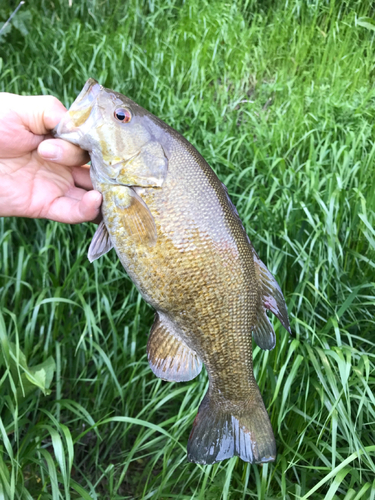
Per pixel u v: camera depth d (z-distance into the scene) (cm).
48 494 41
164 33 95
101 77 73
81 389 52
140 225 30
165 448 43
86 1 100
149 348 32
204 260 30
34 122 35
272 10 104
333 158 63
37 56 81
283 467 39
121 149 30
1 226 55
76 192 40
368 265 54
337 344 44
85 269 52
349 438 38
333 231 49
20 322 48
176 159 30
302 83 89
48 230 53
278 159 60
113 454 51
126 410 49
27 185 37
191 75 86
